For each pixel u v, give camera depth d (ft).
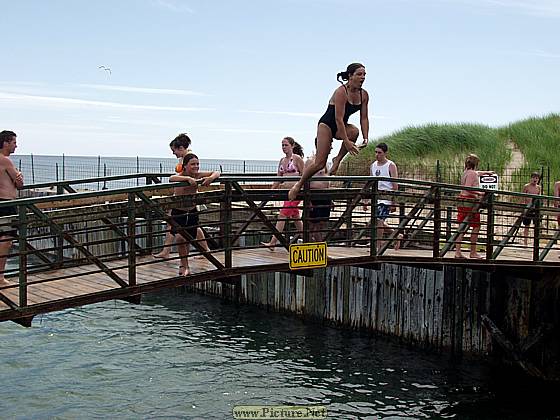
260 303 62.44
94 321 59.21
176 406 39.29
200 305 65.31
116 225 27.02
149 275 28.60
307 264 30.86
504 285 43.62
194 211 30.58
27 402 39.78
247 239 58.49
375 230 33.27
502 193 36.47
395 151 92.07
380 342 50.96
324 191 31.50
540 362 41.83
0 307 24.25
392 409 38.78
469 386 42.27
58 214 25.31
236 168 122.93
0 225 23.62
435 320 47.11
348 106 29.35
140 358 48.47
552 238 37.70
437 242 34.91
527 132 94.53
